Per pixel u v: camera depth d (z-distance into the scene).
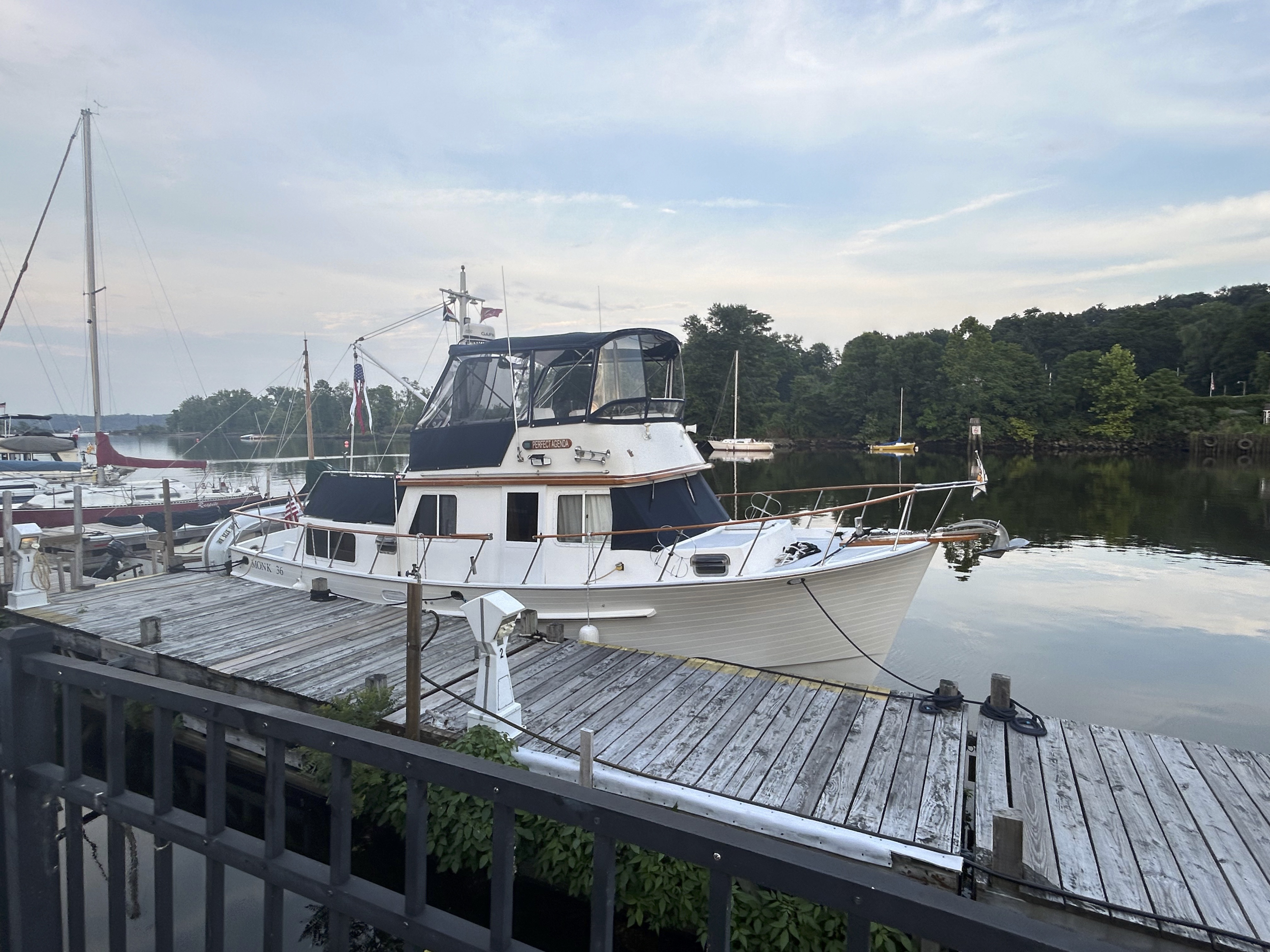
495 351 9.45
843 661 8.84
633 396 9.47
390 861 6.00
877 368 76.25
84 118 23.55
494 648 5.91
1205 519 26.95
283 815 2.22
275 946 2.25
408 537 9.56
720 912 1.65
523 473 9.22
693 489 10.45
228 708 2.21
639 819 1.72
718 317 68.19
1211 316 91.62
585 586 8.62
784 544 9.84
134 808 2.40
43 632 2.52
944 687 6.69
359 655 8.02
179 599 10.43
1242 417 66.25
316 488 11.48
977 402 69.19
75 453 29.75
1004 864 4.42
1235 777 5.52
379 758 2.03
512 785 1.86
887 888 1.48
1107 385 68.38
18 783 2.45
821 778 5.41
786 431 78.44
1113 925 4.16
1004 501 31.62
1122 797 5.25
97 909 5.57
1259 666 11.96
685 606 8.52
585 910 5.30
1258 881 4.39
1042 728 6.16
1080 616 14.73
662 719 6.39
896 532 9.55
